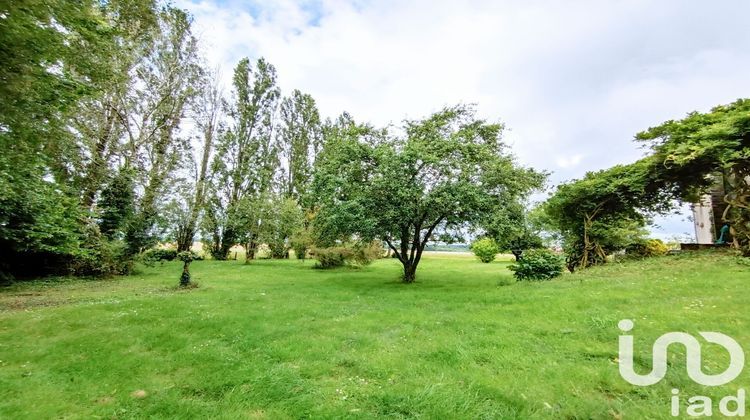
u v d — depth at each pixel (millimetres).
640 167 11234
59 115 8148
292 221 25625
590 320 5191
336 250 19547
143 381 3693
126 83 15781
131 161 18406
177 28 21016
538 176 12633
